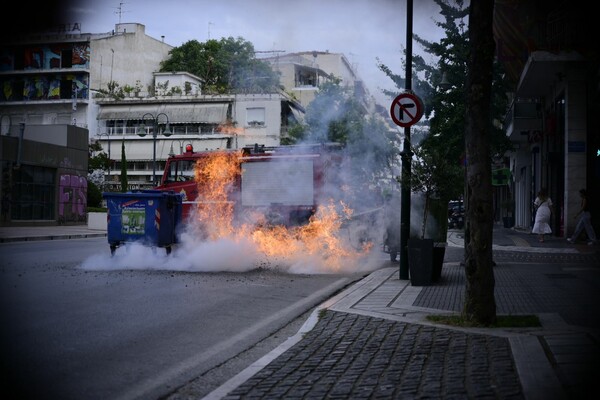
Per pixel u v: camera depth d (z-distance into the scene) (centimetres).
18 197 3622
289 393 512
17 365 598
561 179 2622
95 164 5859
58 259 1670
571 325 741
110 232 1583
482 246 750
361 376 558
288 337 760
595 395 471
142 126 3909
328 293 1122
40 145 3784
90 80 7162
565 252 1903
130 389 538
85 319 825
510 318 786
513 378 529
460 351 628
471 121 745
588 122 2381
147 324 806
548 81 2648
